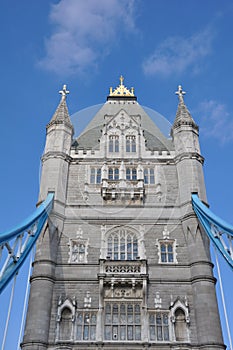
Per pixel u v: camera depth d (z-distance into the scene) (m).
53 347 28.20
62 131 41.16
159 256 33.00
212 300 29.97
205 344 27.94
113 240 34.03
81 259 33.06
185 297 30.70
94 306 30.34
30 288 30.97
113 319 29.97
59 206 35.31
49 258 32.00
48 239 33.06
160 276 31.69
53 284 31.23
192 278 31.34
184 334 29.23
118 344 28.41
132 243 33.94
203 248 32.59
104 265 31.80
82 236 34.12
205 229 32.59
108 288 31.05
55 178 37.03
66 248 33.47
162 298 30.70
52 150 39.34
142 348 28.27
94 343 28.41
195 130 41.75
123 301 30.58
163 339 28.97
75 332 29.22
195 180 36.97
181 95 45.62
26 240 28.39
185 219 34.59
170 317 29.77
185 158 38.50
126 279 31.05
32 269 31.77
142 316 29.81
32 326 28.62
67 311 30.23
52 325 29.31
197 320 29.31
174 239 34.00
